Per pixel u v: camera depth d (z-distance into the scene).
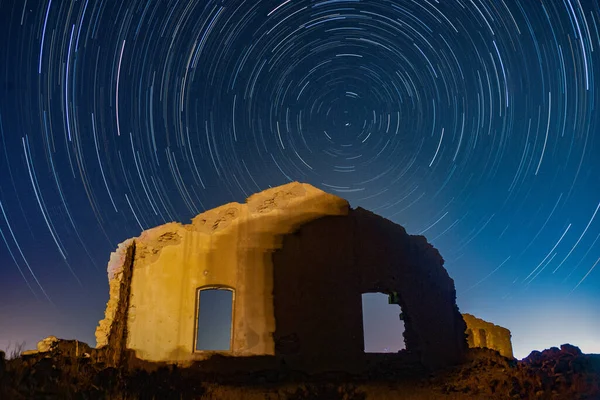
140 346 12.50
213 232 13.42
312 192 13.91
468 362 13.55
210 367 12.05
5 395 6.15
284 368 12.05
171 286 12.98
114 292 12.84
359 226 13.70
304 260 13.12
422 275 13.95
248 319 12.48
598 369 11.31
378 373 12.26
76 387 7.43
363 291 13.09
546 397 9.37
